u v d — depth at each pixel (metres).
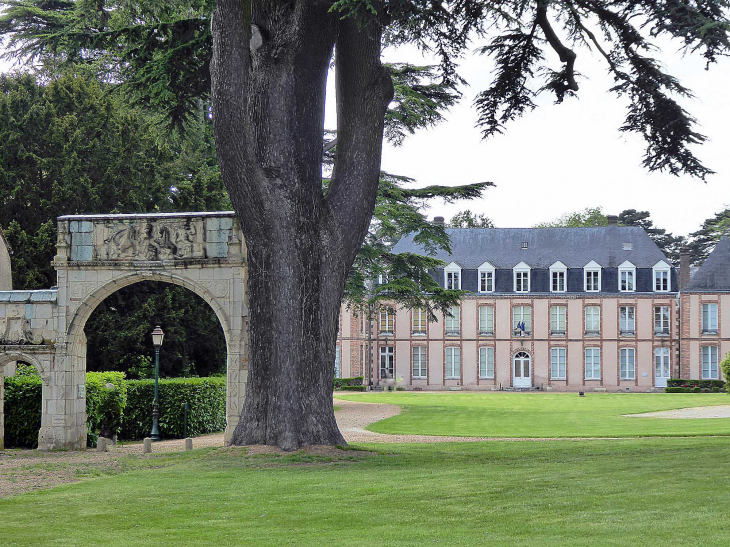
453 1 17.12
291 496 11.88
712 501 9.96
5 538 9.61
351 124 18.12
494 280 65.06
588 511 9.81
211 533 9.66
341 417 31.03
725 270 62.44
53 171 32.97
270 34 17.39
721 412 31.94
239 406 20.34
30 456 19.62
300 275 17.58
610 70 17.95
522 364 64.50
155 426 24.80
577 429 24.66
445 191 31.14
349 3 14.71
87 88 35.34
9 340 21.47
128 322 32.16
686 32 14.91
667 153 17.91
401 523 9.80
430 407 37.12
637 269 63.91
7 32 40.09
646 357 63.22
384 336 65.12
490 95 18.75
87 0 24.25
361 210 18.20
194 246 20.89
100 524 10.41
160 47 22.73
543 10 17.00
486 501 10.80
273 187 17.44
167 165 37.00
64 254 21.45
